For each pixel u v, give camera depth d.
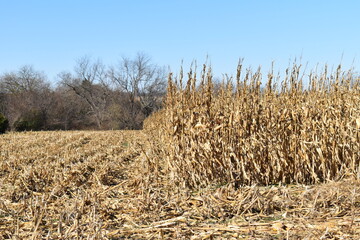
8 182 9.03
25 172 9.12
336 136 8.37
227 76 8.75
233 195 6.40
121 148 17.34
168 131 9.01
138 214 5.95
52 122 54.41
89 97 60.22
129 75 58.88
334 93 8.73
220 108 8.48
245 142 8.17
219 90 8.84
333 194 6.03
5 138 24.92
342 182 7.14
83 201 6.23
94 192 7.00
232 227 5.15
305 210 5.70
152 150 12.63
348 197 5.92
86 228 5.32
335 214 5.41
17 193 7.91
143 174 8.86
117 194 7.55
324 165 8.20
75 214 5.82
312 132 8.31
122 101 58.88
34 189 8.36
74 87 59.47
